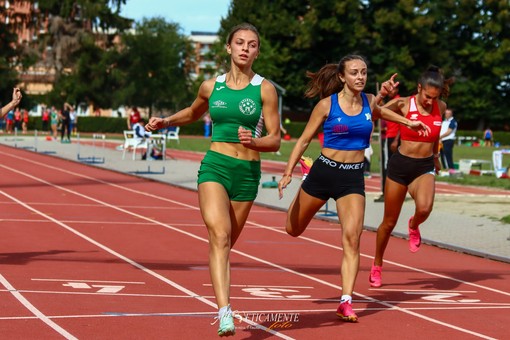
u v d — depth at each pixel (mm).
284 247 14766
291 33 83375
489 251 14695
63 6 80312
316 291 10609
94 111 85875
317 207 9375
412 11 82688
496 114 90562
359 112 9148
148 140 37281
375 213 20000
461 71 91750
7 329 7883
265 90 7996
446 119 32500
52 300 9359
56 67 81875
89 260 12547
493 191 27141
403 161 10734
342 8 81438
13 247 13688
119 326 8156
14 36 80625
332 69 9422
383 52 85250
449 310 9656
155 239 15188
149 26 87500
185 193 24734
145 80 84250
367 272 12516
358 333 8250
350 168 9109
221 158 7949
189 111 8500
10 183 26000
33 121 73438
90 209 19828
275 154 45062
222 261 7512
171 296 9891
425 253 14727
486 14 89375
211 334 7938
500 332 8578
